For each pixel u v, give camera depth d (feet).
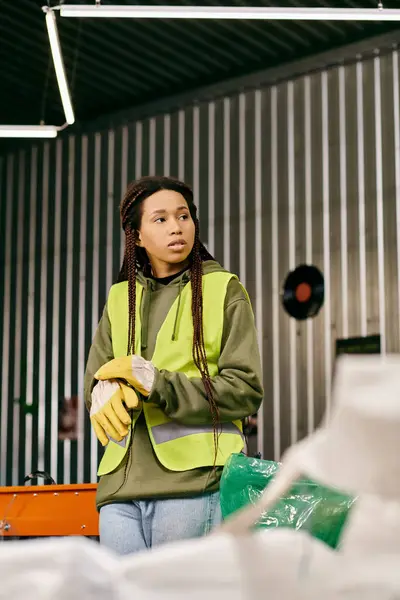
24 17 24.11
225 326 7.86
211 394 7.43
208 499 7.45
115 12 15.65
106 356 8.23
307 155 25.12
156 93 27.96
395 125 23.66
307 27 24.29
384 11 15.67
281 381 24.68
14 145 30.27
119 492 7.55
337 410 3.20
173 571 3.13
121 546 7.49
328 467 3.19
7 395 29.12
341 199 24.35
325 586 3.18
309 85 25.31
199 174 26.99
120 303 8.29
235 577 3.15
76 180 29.17
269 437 24.59
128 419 7.29
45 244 29.43
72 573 3.01
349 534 3.29
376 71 24.13
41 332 28.96
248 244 25.88
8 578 3.02
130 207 8.24
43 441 28.17
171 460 7.48
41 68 26.61
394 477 3.12
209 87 26.94
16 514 10.43
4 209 30.19
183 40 25.21
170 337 7.86
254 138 26.16
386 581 3.15
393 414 3.06
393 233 23.34
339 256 24.17
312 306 24.38
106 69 26.78
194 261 8.07
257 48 25.63
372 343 23.18
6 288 29.84
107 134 28.84
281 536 3.26
